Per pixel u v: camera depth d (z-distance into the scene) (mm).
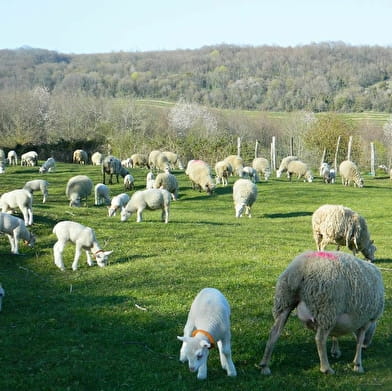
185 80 155125
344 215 17531
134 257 17781
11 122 80562
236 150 64625
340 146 72188
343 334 9328
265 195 37938
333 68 154250
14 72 165250
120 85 152750
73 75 157375
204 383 8734
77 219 23453
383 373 9250
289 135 85562
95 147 72375
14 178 41344
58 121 84750
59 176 43906
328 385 8688
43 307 12773
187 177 45219
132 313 12078
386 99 129750
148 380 8836
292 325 11422
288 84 142750
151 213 28938
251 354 9953
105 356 9789
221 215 30188
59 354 9828
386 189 42469
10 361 9508
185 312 12102
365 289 8977
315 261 8945
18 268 16719
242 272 15703
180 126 94625
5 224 17672
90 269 16453
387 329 11328
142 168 53656
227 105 136000
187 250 18906
